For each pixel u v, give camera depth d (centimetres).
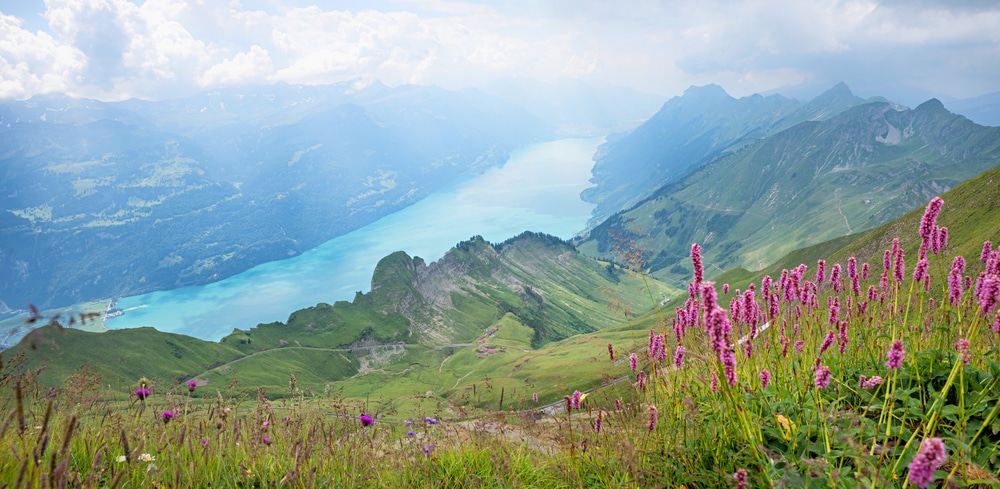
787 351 739
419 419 965
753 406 670
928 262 677
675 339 751
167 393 820
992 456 536
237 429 757
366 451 807
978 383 611
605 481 675
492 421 954
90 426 694
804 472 555
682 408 707
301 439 752
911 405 602
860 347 768
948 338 684
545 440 866
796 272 780
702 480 623
